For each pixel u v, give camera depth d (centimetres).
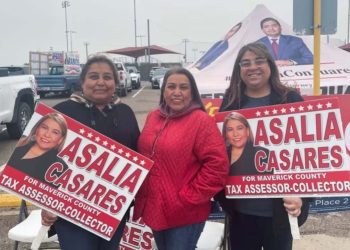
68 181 261
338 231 459
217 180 254
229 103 282
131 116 280
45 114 260
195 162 260
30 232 327
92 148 262
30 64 2661
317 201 392
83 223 263
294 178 262
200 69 586
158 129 264
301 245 428
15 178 258
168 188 256
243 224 280
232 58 584
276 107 264
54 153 260
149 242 343
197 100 268
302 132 261
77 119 264
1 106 945
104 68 264
